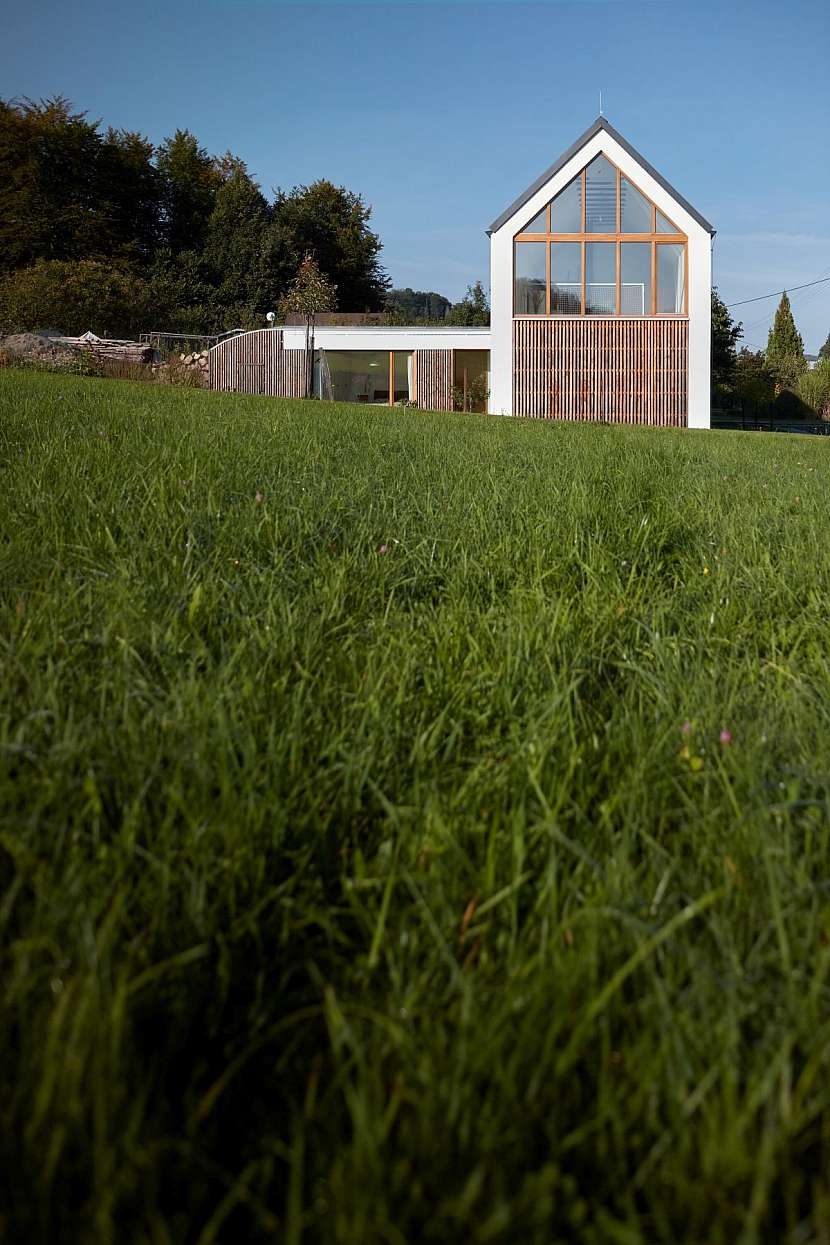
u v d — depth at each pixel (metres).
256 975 1.19
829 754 1.70
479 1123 0.89
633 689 2.10
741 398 53.94
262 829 1.40
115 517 3.51
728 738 1.66
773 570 3.45
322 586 2.85
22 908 1.16
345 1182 0.82
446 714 1.90
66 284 37.88
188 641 2.19
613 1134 0.92
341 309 62.59
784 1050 0.91
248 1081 1.05
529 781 1.55
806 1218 0.84
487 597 3.01
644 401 28.27
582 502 4.19
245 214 58.25
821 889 1.25
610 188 27.55
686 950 1.13
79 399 10.28
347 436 8.32
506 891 1.22
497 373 28.30
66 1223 0.81
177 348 35.69
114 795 1.47
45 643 2.00
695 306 27.84
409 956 1.17
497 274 27.98
